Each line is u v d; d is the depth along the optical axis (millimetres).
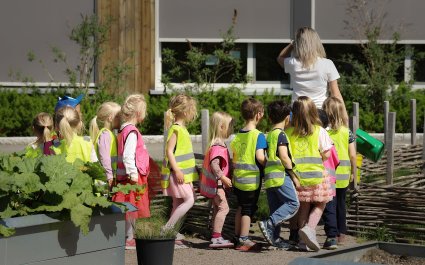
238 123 18641
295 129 8789
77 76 19312
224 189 9039
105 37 19031
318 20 20328
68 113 8242
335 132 9305
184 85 19500
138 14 19719
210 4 20203
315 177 8664
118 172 8609
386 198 9648
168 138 8977
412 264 7000
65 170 6062
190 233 9914
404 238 9414
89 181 6164
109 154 8664
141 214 8484
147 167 8594
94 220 5992
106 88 19172
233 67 20078
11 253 5535
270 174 8688
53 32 19672
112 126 8852
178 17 20125
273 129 8828
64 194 5895
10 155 6285
